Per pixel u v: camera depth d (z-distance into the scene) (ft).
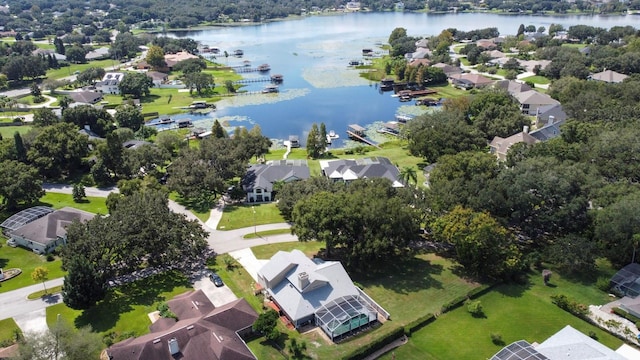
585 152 403.13
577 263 298.56
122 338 246.47
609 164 373.81
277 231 375.25
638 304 259.80
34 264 331.36
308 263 288.92
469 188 347.15
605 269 310.45
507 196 335.47
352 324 254.27
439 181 367.25
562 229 337.31
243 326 249.75
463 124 538.47
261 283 296.30
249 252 342.23
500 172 366.43
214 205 430.20
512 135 555.69
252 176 453.99
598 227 308.40
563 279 303.68
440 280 304.71
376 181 370.53
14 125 649.61
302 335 253.03
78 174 502.38
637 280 279.90
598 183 335.26
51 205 424.46
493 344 244.63
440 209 342.44
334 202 313.12
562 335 231.71
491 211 334.65
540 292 290.35
